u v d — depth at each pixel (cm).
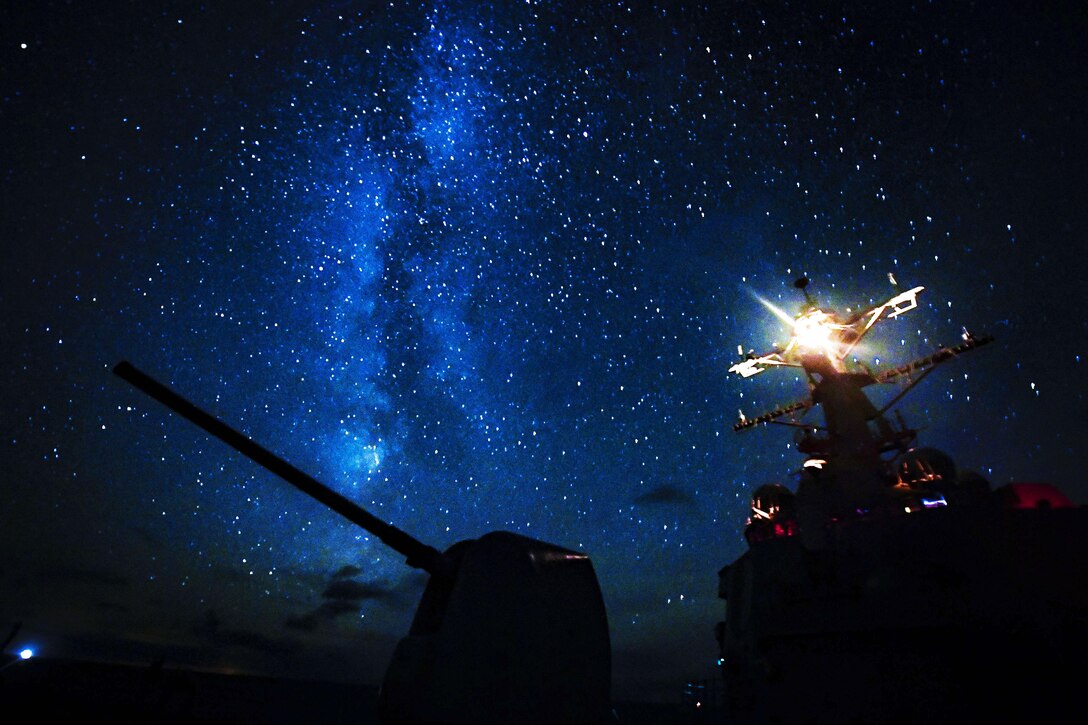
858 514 1141
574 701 587
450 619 595
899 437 1387
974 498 1142
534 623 582
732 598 1273
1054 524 924
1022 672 855
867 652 970
